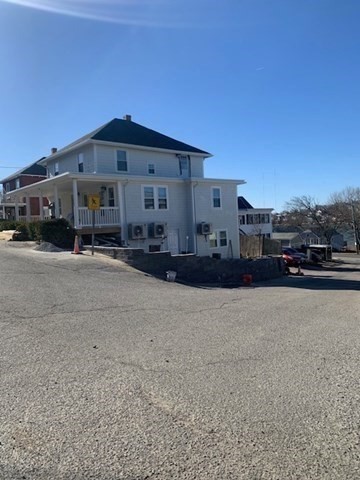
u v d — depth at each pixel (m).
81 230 20.28
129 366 4.41
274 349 5.12
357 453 2.66
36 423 3.08
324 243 62.94
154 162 26.48
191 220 25.41
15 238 21.00
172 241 24.73
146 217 23.41
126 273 13.49
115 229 21.88
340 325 6.73
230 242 27.83
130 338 5.62
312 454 2.65
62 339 5.50
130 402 3.46
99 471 2.48
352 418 3.16
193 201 25.45
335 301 10.24
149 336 5.76
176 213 25.06
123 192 22.39
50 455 2.65
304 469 2.49
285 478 2.41
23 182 41.50
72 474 2.46
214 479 2.40
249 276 18.23
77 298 8.70
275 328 6.40
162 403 3.45
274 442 2.80
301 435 2.90
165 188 24.52
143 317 7.15
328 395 3.62
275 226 73.88
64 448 2.73
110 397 3.57
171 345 5.29
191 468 2.51
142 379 4.02
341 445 2.76
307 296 11.53
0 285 9.66
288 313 7.95
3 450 2.71
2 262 13.48
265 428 3.00
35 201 41.03
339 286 17.50
